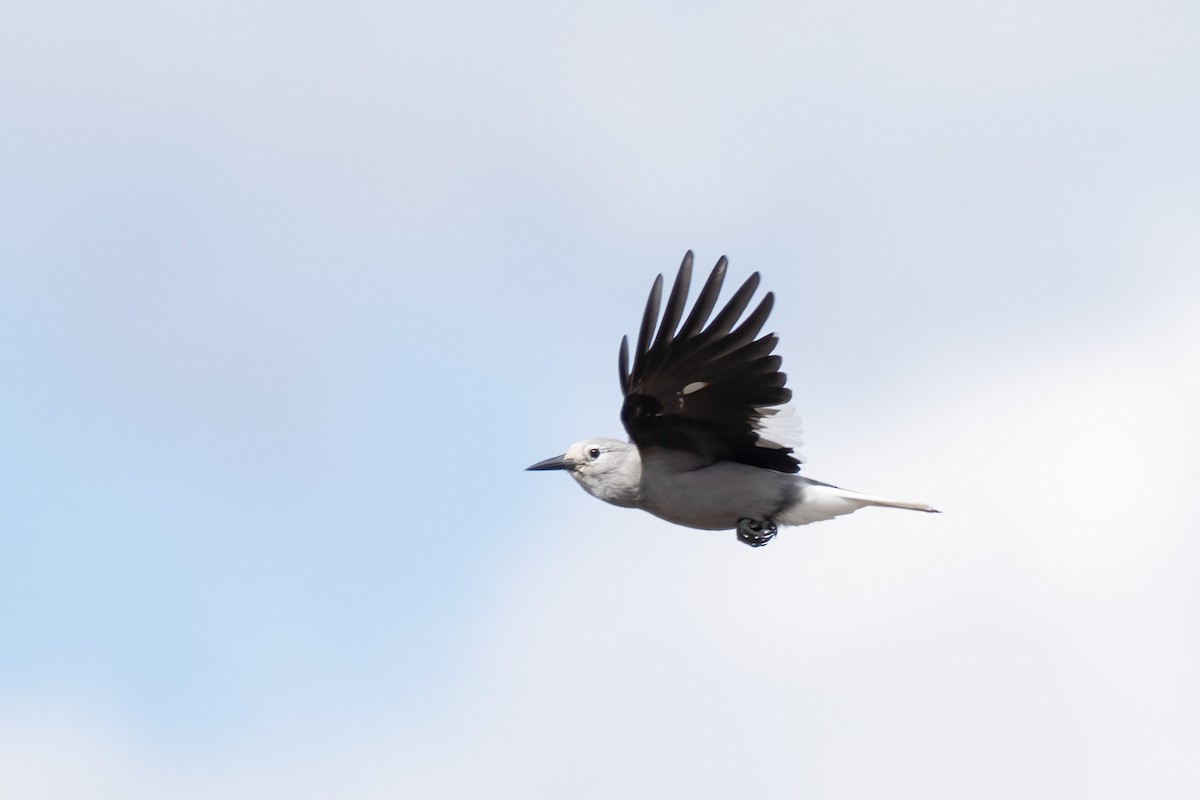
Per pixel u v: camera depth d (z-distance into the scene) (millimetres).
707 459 14359
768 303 13398
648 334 13500
